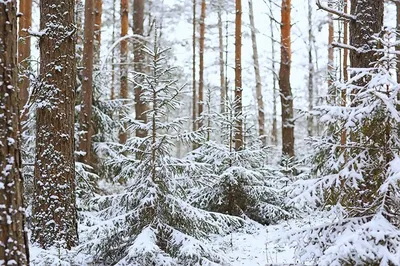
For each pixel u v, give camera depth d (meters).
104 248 6.69
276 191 10.98
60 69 7.67
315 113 5.03
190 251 6.05
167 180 6.86
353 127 4.96
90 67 11.62
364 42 6.25
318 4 6.43
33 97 8.12
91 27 11.66
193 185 7.30
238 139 11.64
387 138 4.83
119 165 7.42
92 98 12.77
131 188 6.92
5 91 3.87
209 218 7.07
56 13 7.73
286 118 15.15
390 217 4.75
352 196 5.02
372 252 4.17
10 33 3.96
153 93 6.78
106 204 7.30
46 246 7.25
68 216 7.53
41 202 7.45
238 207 10.90
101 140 13.08
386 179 4.50
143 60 15.48
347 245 4.14
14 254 3.80
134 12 17.02
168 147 6.95
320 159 5.46
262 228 10.23
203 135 7.17
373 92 4.53
